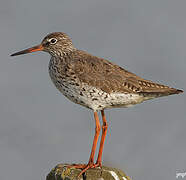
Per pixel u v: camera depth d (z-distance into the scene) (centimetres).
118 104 1345
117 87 1309
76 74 1299
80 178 1146
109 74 1319
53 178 1191
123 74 1347
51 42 1397
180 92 1352
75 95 1321
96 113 1332
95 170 1155
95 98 1305
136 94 1340
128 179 1176
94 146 1302
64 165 1218
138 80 1353
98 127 1319
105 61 1372
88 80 1291
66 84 1323
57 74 1342
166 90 1355
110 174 1141
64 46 1390
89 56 1371
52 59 1398
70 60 1342
